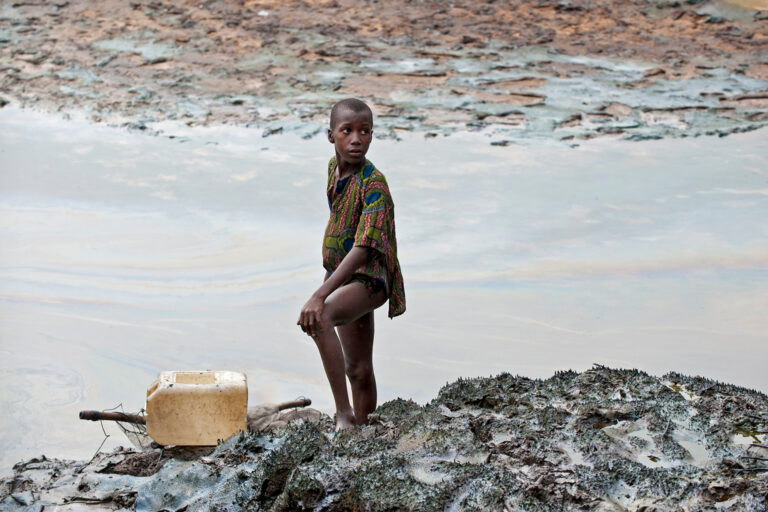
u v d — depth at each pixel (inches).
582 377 191.9
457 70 744.3
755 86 740.7
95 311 364.8
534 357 326.6
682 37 843.4
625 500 142.9
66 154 560.7
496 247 432.8
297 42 779.4
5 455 260.4
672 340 339.0
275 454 160.6
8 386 301.9
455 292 382.6
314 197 502.6
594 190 516.4
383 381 308.0
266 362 325.4
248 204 489.1
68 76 698.8
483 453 155.3
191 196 499.2
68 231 447.5
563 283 391.9
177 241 438.9
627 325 352.2
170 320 358.3
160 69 721.6
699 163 570.9
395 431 166.6
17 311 361.1
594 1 897.5
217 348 335.6
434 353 329.1
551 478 146.3
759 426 165.8
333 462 153.8
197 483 166.6
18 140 582.2
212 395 205.2
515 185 524.1
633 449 158.7
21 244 429.4
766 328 348.5
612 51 807.1
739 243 437.1
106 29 784.9
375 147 589.6
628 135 627.5
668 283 391.5
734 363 320.5
